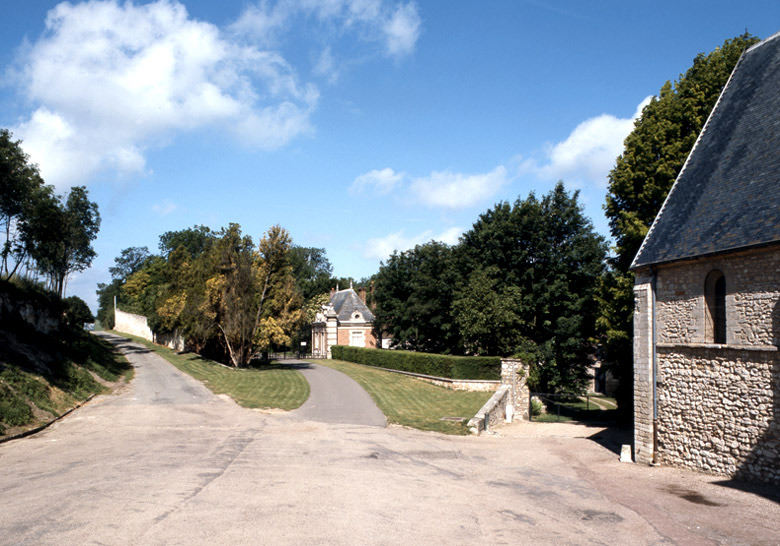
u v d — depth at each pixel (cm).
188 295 4744
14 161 2645
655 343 1623
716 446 1425
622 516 1020
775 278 1284
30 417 1939
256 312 4062
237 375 3562
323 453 1545
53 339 3409
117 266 12062
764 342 1303
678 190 1745
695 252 1479
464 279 3975
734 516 1035
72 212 4638
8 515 895
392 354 4331
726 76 2186
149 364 4300
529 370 3200
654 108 2400
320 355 6506
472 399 3044
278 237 4119
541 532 902
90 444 1631
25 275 3759
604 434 2259
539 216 3519
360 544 801
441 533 872
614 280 2536
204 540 786
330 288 8725
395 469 1376
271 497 1034
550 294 3344
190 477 1184
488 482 1289
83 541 771
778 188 1362
